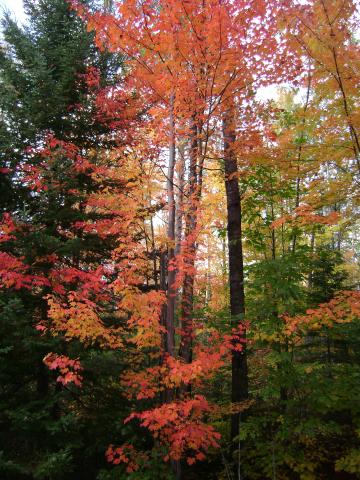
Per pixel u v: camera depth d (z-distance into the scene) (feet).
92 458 23.35
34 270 21.63
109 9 25.82
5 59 26.37
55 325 20.62
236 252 26.11
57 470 17.21
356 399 20.03
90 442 22.27
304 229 25.72
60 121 25.89
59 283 21.40
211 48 17.81
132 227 23.43
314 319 20.08
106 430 21.94
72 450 20.65
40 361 21.30
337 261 28.99
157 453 19.13
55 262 22.21
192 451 22.82
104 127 27.78
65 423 18.01
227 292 37.78
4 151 23.22
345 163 23.12
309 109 21.12
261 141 22.76
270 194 25.96
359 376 21.63
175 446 16.71
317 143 22.49
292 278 22.88
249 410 24.63
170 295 19.83
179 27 17.21
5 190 23.80
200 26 17.01
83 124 26.78
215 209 27.91
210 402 25.27
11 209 23.81
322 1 16.66
